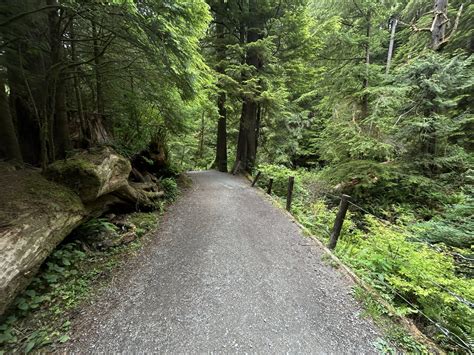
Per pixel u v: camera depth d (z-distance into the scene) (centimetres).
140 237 448
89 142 524
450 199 709
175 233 480
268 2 1066
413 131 809
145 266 352
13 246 226
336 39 1027
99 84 593
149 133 802
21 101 473
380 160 937
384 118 857
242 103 1318
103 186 394
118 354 207
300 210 705
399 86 807
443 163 783
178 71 413
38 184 324
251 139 1326
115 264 349
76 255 338
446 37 899
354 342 231
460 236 503
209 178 1138
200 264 363
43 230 267
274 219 586
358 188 897
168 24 320
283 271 353
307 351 219
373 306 279
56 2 382
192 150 2164
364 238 532
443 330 250
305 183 1044
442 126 732
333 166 1052
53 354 203
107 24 397
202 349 216
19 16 310
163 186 727
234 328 242
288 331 241
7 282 213
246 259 384
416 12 1148
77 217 341
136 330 233
